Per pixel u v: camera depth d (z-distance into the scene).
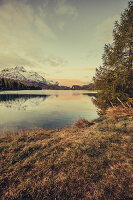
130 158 3.95
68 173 3.56
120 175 3.30
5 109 26.50
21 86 189.38
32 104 35.62
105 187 2.99
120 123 7.64
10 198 2.90
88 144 5.29
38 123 15.28
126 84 7.75
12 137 8.12
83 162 4.02
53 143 5.95
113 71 9.09
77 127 10.05
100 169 3.62
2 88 152.25
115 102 8.73
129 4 7.85
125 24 8.14
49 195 2.90
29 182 3.32
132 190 2.82
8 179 3.49
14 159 4.60
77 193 2.92
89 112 23.14
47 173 3.66
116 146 4.84
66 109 26.77
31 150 5.32
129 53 8.64
